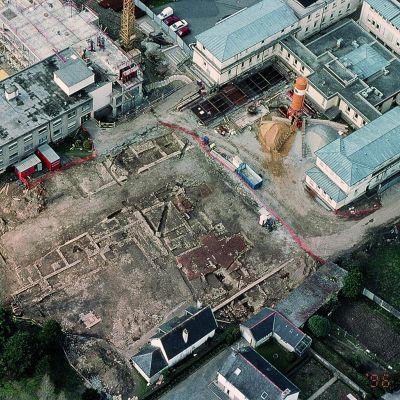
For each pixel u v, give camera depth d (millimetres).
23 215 171625
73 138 184500
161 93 194625
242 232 172625
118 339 155625
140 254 167750
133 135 186750
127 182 179000
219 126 189750
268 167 183625
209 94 195000
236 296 162500
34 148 178875
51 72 184375
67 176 178750
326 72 192625
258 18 195250
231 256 168750
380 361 154500
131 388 149000
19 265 164750
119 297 161375
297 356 153125
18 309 158375
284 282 165625
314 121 190500
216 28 193500
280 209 176875
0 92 179625
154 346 150375
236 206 176750
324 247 171125
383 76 194000
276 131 186500
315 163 182000
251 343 154000
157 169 181750
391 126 178250
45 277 163125
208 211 175625
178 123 189875
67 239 169125
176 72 198625
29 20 196500
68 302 160125
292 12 198500
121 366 151750
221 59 188750
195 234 171625
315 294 159875
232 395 146750
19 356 146125
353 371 151375
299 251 170375
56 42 193250
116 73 187250
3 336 150625
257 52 195125
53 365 150250
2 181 177375
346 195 173625
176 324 152250
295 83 185875
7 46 198250
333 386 150250
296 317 156375
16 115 175875
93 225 171500
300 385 150125
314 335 155500
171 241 170125
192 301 161875
